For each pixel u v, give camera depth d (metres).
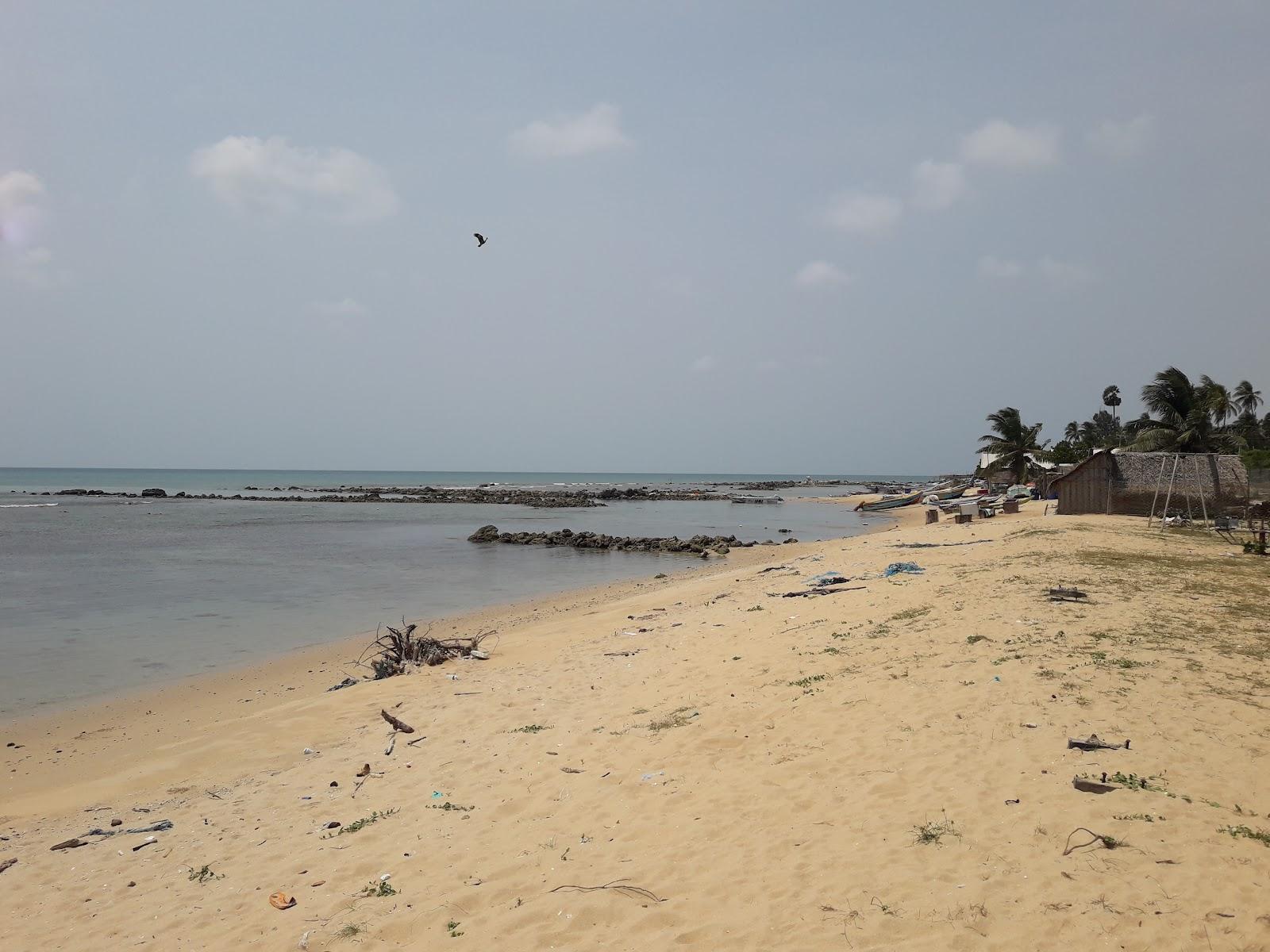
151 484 167.62
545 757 9.96
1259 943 4.70
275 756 11.45
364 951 5.99
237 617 23.72
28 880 7.80
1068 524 30.75
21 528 54.25
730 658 13.52
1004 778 7.39
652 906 6.11
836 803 7.41
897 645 12.38
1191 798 6.63
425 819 8.45
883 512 81.88
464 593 28.94
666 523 68.56
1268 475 41.78
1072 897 5.39
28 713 14.39
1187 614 13.04
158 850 8.36
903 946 5.12
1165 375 49.06
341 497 105.12
